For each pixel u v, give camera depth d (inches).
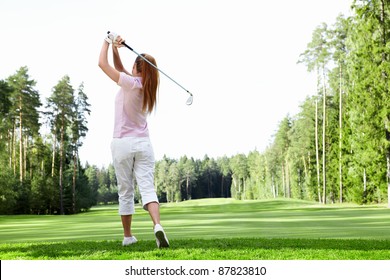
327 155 1531.7
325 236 255.4
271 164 2487.7
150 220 524.1
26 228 427.5
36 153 1699.1
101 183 3804.1
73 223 502.3
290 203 1284.4
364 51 881.5
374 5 894.4
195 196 4202.8
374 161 904.9
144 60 183.6
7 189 1273.4
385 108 859.4
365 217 457.1
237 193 3722.9
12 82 1481.3
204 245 187.8
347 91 1252.5
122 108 181.9
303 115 1747.0
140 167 182.4
